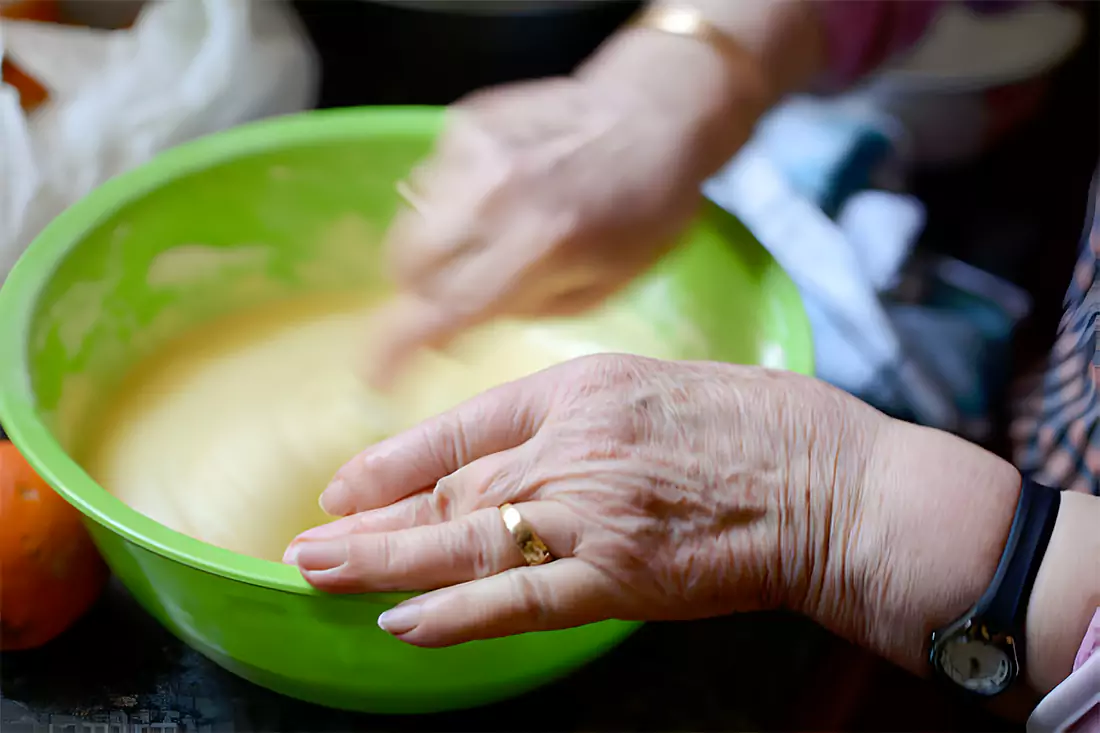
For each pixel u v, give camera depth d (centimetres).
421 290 71
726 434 56
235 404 76
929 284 93
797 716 65
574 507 52
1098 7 115
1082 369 67
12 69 80
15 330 60
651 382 57
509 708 64
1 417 54
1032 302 94
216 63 83
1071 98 116
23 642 62
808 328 68
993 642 55
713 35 76
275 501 69
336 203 81
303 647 53
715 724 64
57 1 89
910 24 87
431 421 57
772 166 94
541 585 51
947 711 66
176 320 79
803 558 56
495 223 70
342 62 98
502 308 71
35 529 59
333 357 81
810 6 80
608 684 65
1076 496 58
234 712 62
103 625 66
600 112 74
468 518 52
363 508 57
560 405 56
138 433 72
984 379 84
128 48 83
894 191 100
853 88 94
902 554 56
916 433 58
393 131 78
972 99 101
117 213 69
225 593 50
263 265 82
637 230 73
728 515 55
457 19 95
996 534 55
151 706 61
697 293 79
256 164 76
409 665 54
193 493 69
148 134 80
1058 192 106
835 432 57
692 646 68
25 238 74
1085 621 54
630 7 99
